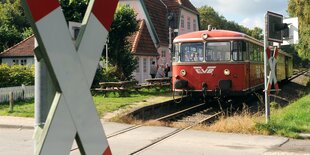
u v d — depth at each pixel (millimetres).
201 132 12156
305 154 9258
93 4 2213
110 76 28016
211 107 22641
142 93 26031
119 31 29188
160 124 13859
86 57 2180
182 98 23500
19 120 14672
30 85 23578
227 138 11164
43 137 2033
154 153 9359
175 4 47875
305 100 21219
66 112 2094
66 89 2090
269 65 12766
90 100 2188
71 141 2113
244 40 20516
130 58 30531
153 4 44375
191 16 52500
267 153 9344
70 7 26422
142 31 38844
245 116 13734
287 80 44062
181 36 21250
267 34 12688
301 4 47500
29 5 1939
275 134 11781
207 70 20422
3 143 10914
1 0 62469
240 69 20156
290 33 13266
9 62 36156
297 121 13789
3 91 20375
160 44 41562
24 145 10672
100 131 2232
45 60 2033
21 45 36562
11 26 50188
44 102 3410
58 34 2047
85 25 2184
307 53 42312
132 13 29828
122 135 11664
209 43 20516
